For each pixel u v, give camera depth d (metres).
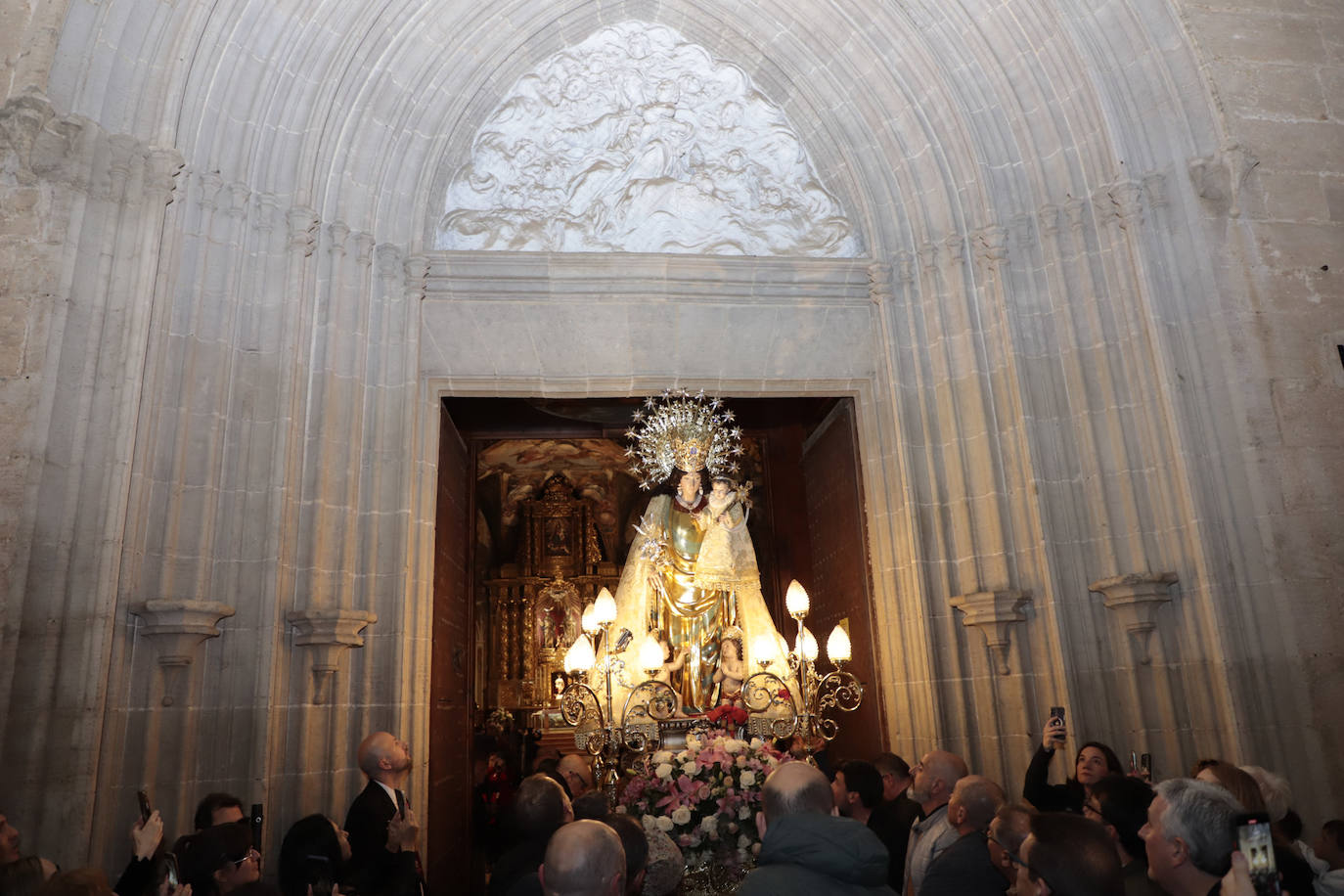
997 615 8.59
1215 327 8.33
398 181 9.57
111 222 7.07
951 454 9.53
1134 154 8.94
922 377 9.84
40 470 6.40
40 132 6.80
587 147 10.45
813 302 10.35
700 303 10.15
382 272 9.26
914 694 9.33
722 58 10.77
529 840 4.54
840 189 10.73
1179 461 8.09
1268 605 7.72
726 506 9.41
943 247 9.91
